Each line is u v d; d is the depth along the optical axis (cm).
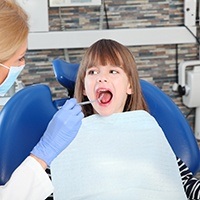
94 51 151
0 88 113
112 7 259
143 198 144
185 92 265
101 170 147
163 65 271
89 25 260
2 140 144
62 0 247
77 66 173
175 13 264
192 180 154
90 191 145
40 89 158
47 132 115
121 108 158
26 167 109
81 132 152
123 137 153
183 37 262
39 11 244
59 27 258
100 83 149
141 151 151
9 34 98
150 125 157
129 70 154
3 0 101
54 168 148
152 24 264
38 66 262
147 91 169
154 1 260
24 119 149
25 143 148
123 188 145
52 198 148
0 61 103
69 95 172
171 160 154
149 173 148
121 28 262
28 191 108
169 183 148
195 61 263
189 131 166
